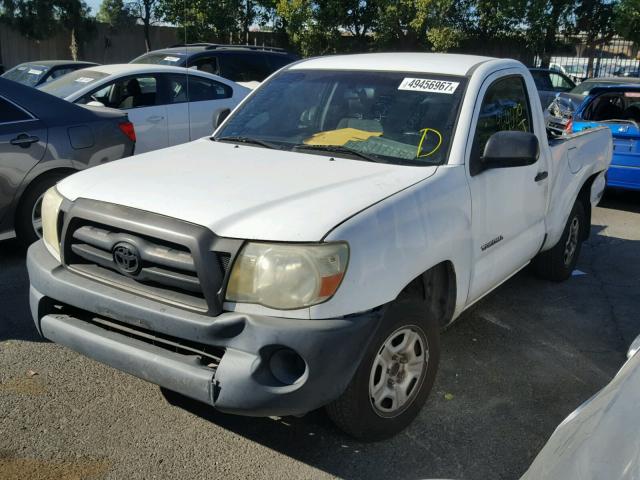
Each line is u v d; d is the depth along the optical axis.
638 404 1.68
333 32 27.08
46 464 3.05
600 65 26.88
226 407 2.78
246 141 4.16
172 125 8.30
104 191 3.23
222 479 3.02
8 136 5.40
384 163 3.64
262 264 2.76
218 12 26.14
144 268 2.97
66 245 3.25
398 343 3.24
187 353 2.93
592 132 5.90
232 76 11.16
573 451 1.71
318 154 3.81
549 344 4.57
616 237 7.52
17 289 5.12
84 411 3.49
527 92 4.58
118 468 3.05
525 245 4.53
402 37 27.47
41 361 3.99
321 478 3.06
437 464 3.20
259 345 2.73
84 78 8.12
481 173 3.81
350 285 2.83
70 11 30.80
